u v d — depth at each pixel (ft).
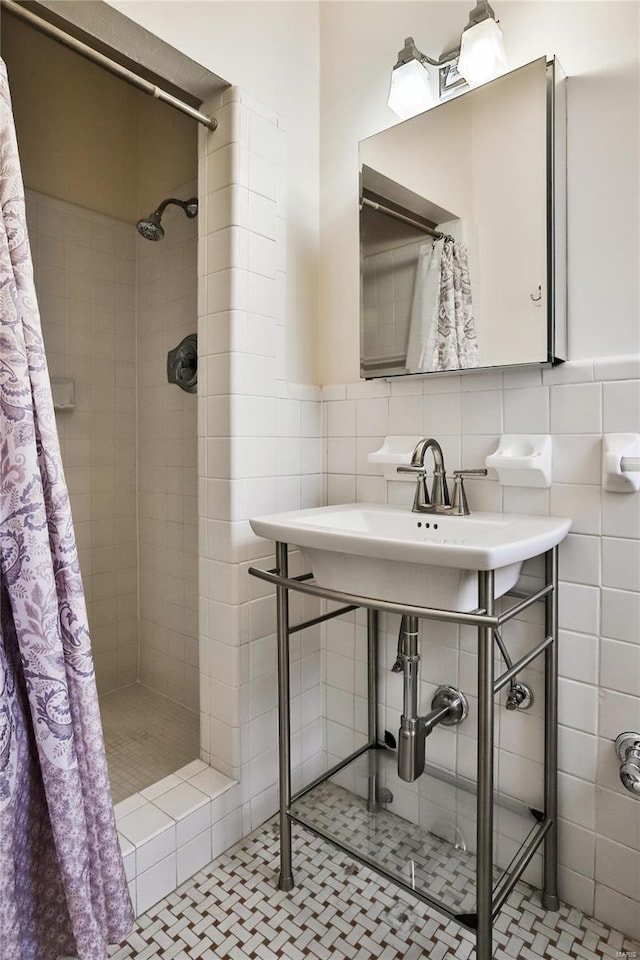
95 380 7.12
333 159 5.38
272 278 4.96
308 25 5.37
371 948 3.76
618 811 3.82
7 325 2.97
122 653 7.49
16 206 3.08
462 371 4.31
